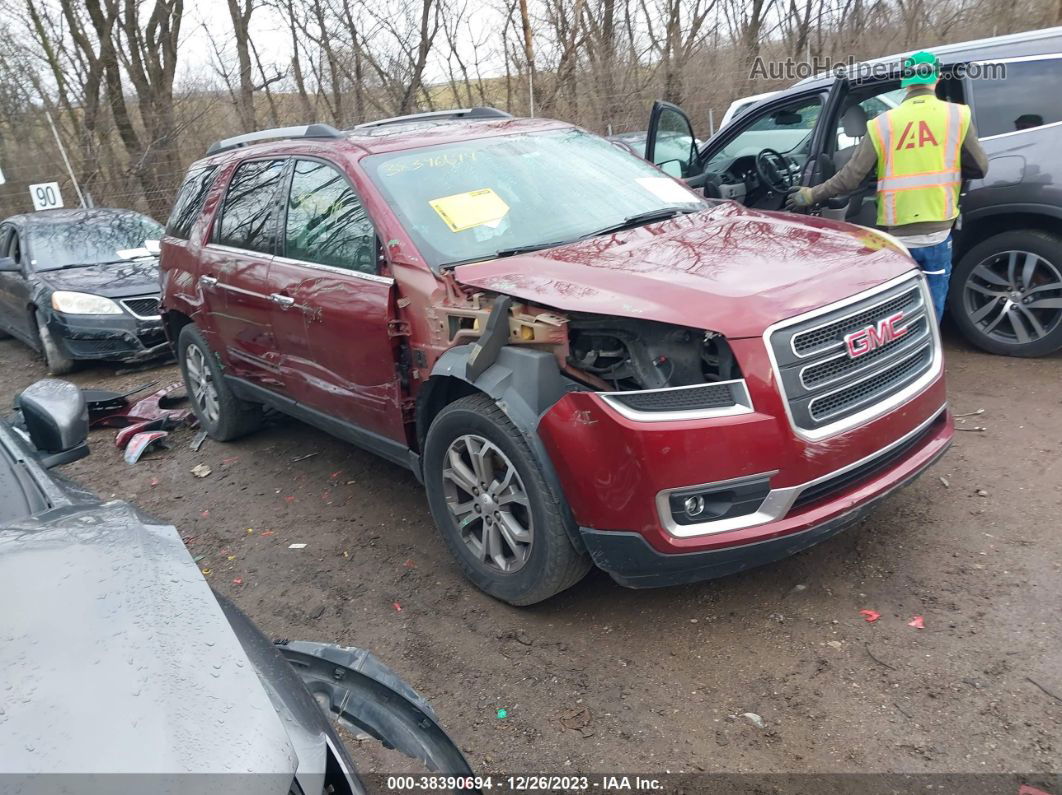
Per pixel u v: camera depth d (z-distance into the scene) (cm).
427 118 534
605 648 328
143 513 235
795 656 310
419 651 341
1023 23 1728
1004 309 553
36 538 210
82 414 280
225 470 568
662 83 1634
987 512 388
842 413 306
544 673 318
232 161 541
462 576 394
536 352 321
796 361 293
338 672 233
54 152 1611
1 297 975
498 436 329
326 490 514
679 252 350
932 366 346
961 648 303
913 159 479
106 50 1564
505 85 1747
